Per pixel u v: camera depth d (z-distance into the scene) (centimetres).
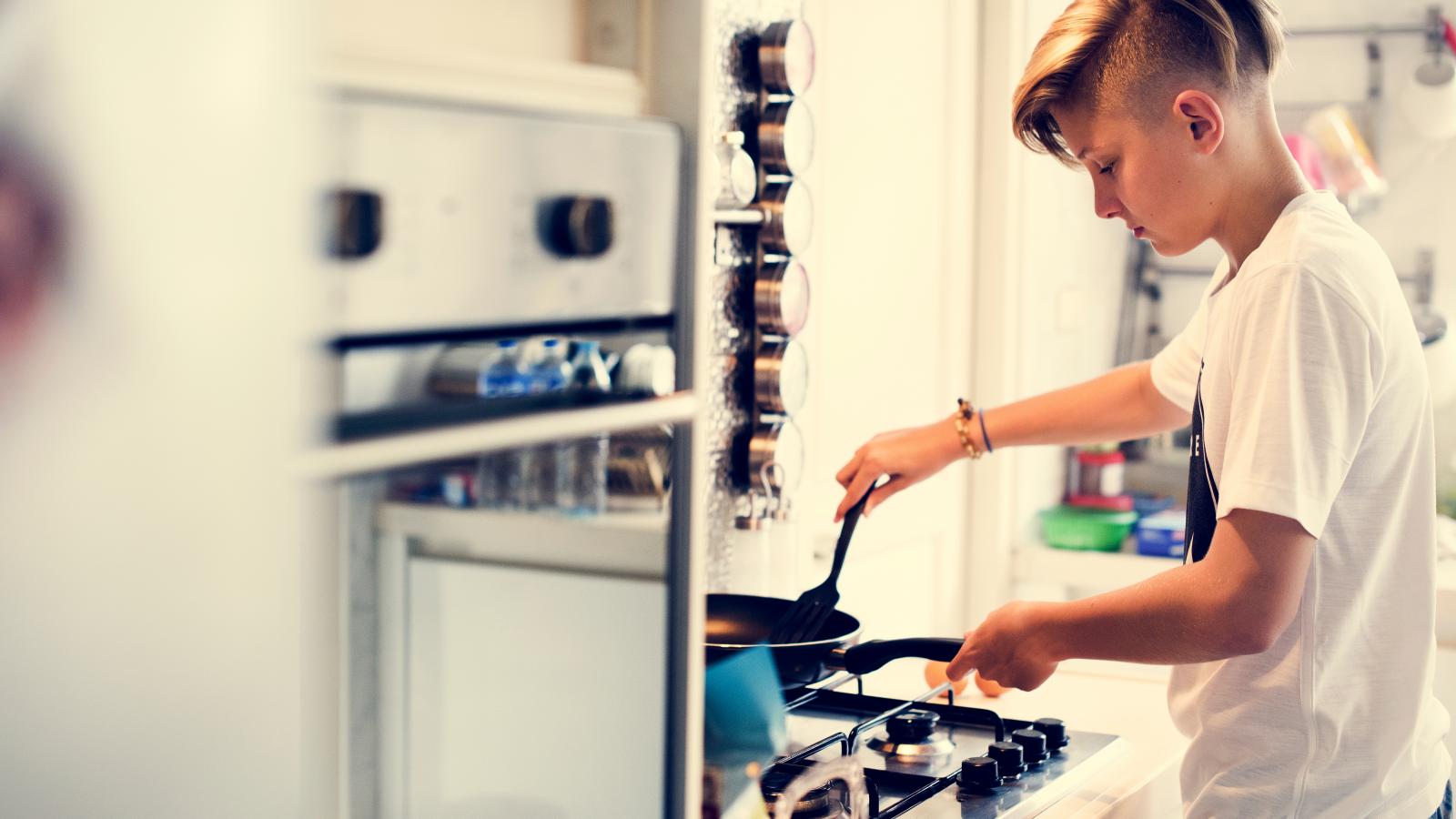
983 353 266
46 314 48
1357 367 114
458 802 69
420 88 69
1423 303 294
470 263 67
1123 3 126
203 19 52
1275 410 113
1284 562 113
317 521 59
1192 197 127
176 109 51
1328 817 123
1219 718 126
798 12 193
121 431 50
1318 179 295
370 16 69
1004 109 261
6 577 47
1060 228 288
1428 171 293
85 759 50
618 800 81
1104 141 129
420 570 65
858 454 169
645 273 82
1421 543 123
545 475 74
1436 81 287
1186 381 155
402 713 65
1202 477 130
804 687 152
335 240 59
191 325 53
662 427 84
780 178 178
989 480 269
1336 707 121
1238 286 122
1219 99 123
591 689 79
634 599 82
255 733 57
